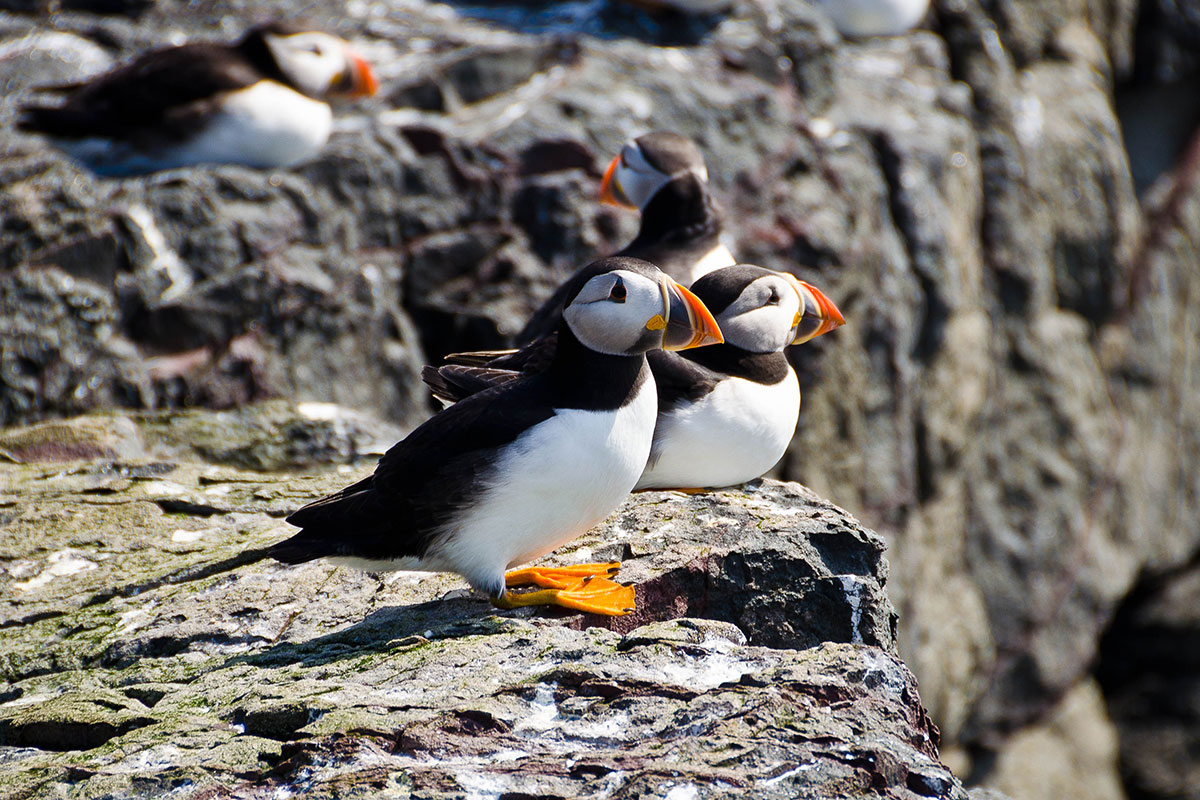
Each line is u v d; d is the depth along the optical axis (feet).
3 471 30.45
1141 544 63.05
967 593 55.47
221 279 40.22
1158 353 65.10
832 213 47.39
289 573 23.03
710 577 21.57
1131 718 61.05
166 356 39.78
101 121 41.04
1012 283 57.21
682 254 33.55
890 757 14.53
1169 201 67.92
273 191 41.52
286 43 42.27
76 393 38.19
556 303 30.17
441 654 18.29
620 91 47.34
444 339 44.19
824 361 45.83
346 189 43.14
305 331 41.57
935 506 52.60
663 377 24.08
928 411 50.93
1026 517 57.16
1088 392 59.77
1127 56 67.36
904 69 56.34
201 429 34.88
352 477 30.25
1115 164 61.11
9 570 25.11
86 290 38.68
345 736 15.51
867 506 48.49
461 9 55.77
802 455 45.96
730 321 24.59
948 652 53.57
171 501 28.17
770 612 21.85
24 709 18.70
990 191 56.65
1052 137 59.52
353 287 42.55
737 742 14.78
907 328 49.39
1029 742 58.13
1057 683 58.49
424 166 44.52
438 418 19.70
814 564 22.16
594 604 19.86
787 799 13.74
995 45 59.47
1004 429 57.41
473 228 44.73
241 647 20.71
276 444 34.76
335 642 19.90
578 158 45.47
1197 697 60.80
